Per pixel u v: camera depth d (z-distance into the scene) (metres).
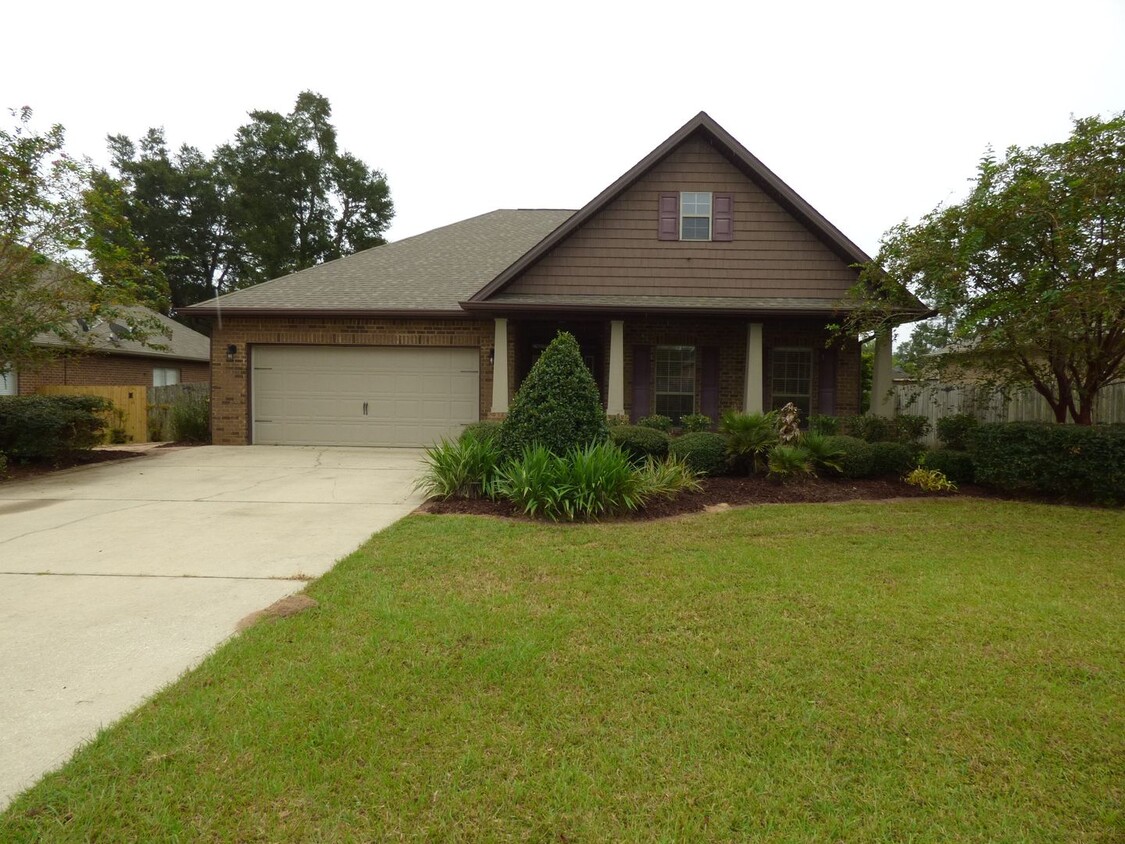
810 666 3.21
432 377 12.92
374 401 12.96
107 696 2.90
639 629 3.63
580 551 5.19
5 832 2.04
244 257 37.16
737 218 12.02
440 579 4.48
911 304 9.62
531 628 3.62
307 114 33.88
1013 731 2.67
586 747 2.54
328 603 3.98
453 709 2.78
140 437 14.46
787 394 12.62
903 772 2.41
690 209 12.05
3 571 4.75
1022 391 10.16
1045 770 2.42
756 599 4.12
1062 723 2.73
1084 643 3.49
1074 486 7.63
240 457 11.30
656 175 12.05
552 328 13.99
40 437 9.91
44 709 2.79
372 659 3.21
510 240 16.38
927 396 12.77
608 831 2.10
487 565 4.80
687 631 3.62
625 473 6.64
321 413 13.00
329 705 2.78
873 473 9.17
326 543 5.54
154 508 7.01
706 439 8.87
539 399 7.55
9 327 9.62
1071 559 5.15
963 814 2.19
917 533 6.02
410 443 12.95
